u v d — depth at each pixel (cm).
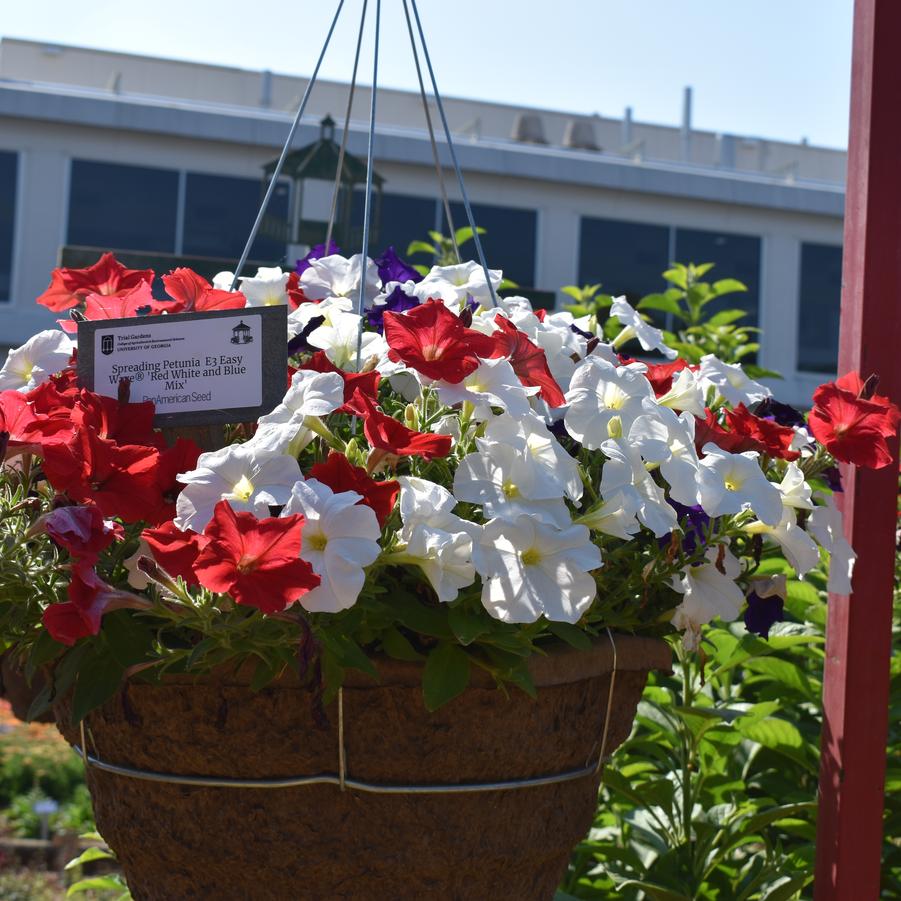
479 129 2069
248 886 113
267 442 103
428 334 112
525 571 105
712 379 149
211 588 92
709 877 206
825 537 132
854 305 165
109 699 113
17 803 662
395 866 111
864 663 158
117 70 2070
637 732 224
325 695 102
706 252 1448
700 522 122
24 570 105
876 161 163
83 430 104
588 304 281
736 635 206
